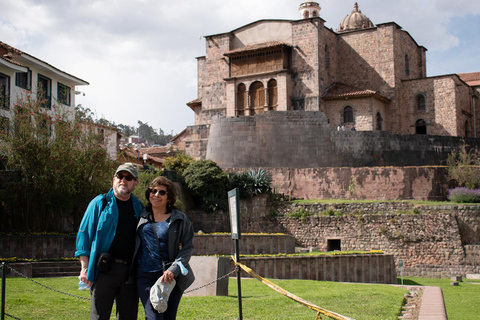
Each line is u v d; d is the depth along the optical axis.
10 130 30.44
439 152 48.34
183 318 12.81
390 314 15.08
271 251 36.41
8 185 29.25
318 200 44.34
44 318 12.18
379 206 41.53
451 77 60.19
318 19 59.28
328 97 59.22
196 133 55.38
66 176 29.47
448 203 40.66
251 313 13.97
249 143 47.81
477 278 36.88
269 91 59.78
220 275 17.66
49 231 30.94
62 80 44.81
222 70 63.84
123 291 8.70
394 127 60.78
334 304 16.67
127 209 8.81
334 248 41.94
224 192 43.62
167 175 42.50
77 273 23.02
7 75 37.66
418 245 39.34
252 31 63.16
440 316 14.61
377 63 61.84
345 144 47.16
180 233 8.69
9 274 20.19
